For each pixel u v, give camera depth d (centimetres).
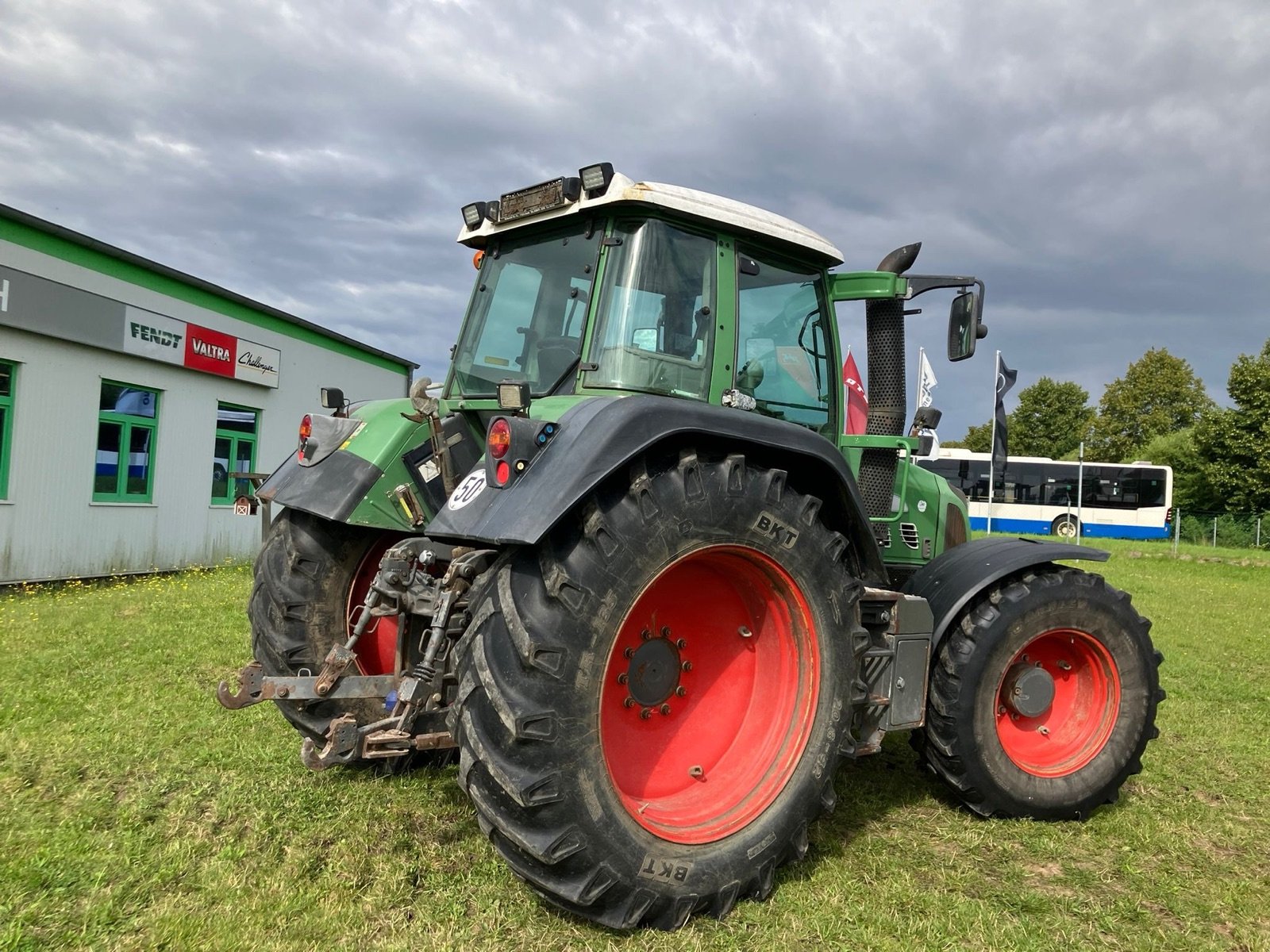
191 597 900
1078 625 358
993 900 281
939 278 387
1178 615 1031
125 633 667
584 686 239
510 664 238
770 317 349
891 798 373
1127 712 366
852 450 384
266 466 1438
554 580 240
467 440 361
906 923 261
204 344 1266
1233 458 3400
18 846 290
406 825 318
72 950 229
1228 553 2397
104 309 1089
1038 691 361
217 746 395
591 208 316
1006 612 344
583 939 244
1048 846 325
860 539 315
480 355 367
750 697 303
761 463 299
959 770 342
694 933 251
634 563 249
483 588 253
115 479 1147
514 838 232
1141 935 263
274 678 278
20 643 622
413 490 345
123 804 325
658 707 294
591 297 311
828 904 271
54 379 1041
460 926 249
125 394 1155
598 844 238
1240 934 264
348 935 241
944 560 372
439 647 272
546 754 233
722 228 326
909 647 331
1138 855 322
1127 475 3092
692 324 319
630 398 264
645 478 256
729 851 264
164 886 267
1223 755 447
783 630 292
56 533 1050
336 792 347
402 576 298
